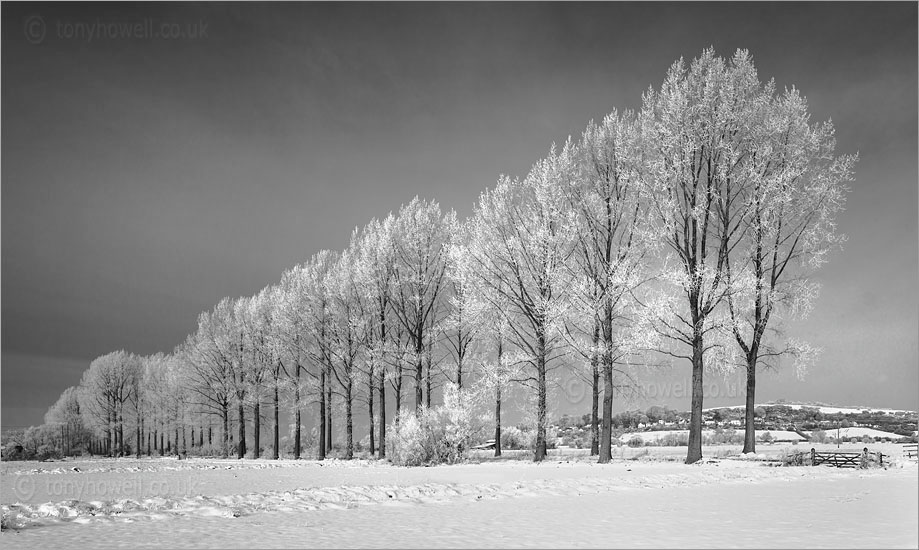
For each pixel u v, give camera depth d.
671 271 28.72
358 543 11.29
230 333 58.84
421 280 41.44
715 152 29.28
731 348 28.89
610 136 32.31
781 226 30.80
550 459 34.31
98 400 82.19
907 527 11.44
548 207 32.94
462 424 34.28
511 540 11.23
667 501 16.52
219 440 69.50
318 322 47.81
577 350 31.48
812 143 30.19
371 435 45.78
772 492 17.98
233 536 12.43
